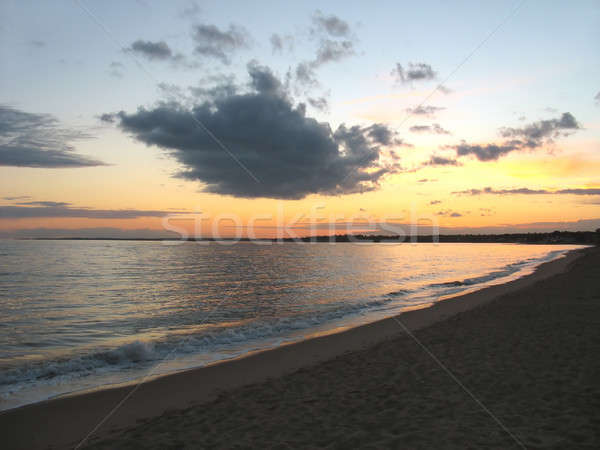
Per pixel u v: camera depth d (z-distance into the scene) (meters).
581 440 3.81
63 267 32.38
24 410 5.55
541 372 5.93
